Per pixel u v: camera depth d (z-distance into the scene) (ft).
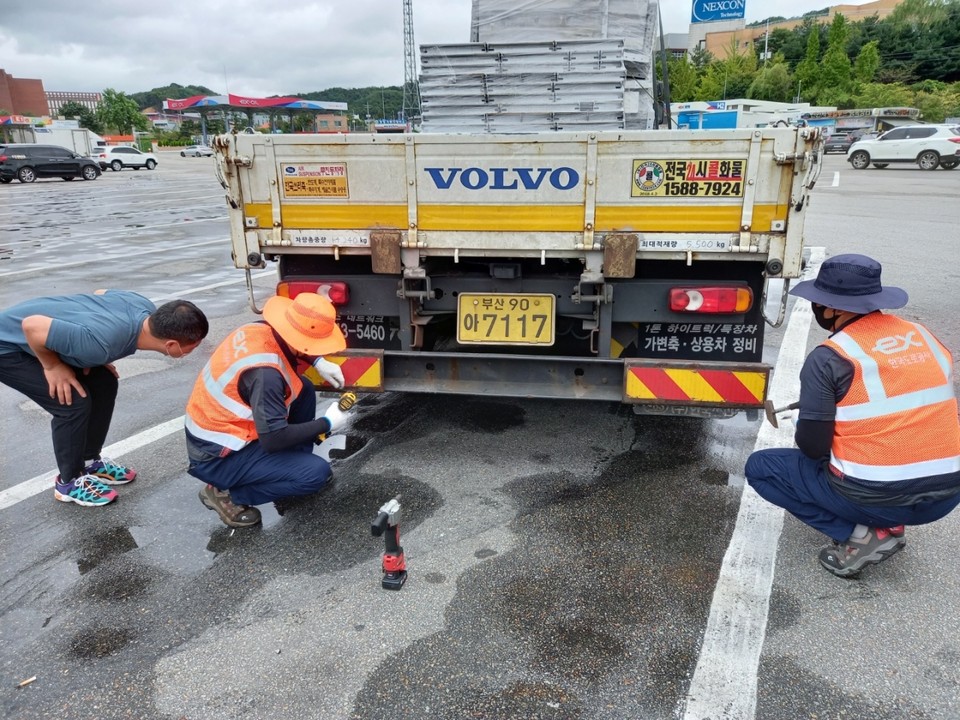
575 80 15.05
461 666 8.16
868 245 35.50
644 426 15.03
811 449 9.23
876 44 233.35
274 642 8.59
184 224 51.83
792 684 7.86
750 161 10.46
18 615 9.09
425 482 12.60
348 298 12.84
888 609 9.10
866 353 8.85
